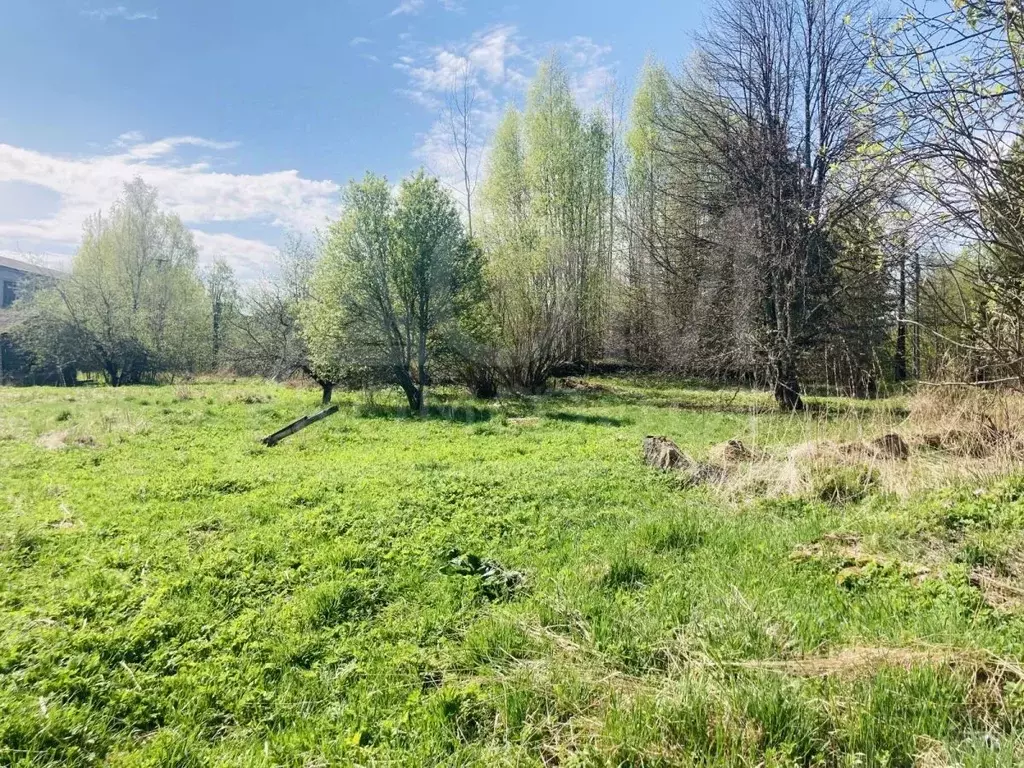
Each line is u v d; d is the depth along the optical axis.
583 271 32.75
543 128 33.88
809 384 21.86
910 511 6.25
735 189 21.39
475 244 22.06
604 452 11.59
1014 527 5.39
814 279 19.19
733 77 21.08
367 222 19.84
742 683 3.29
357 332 20.22
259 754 3.23
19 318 36.94
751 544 6.00
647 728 3.02
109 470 10.34
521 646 4.12
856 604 4.48
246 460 11.38
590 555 5.87
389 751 3.17
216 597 5.19
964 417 9.23
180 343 39.56
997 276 6.92
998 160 5.91
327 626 4.69
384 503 7.79
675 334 26.69
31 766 3.12
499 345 23.66
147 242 41.94
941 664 3.33
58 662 4.08
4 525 7.04
